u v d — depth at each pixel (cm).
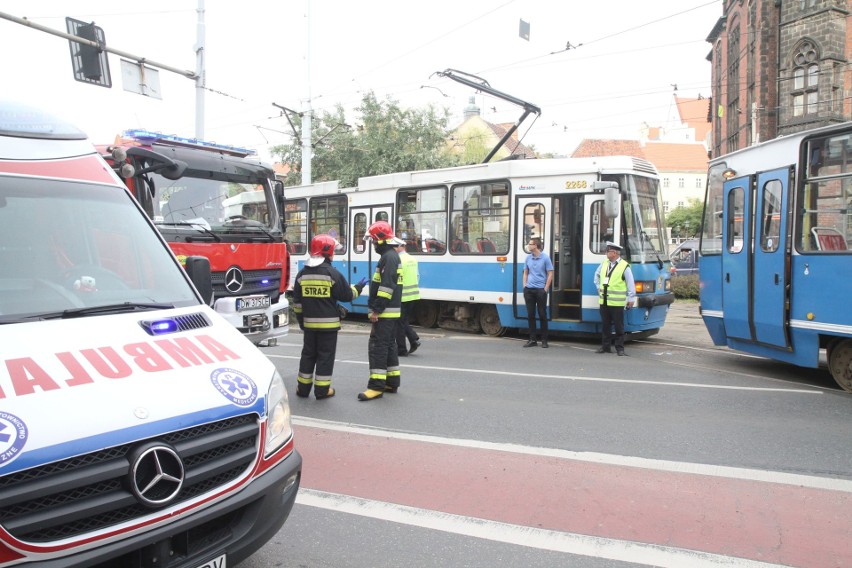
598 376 864
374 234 746
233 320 797
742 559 363
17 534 222
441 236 1341
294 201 1688
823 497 447
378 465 520
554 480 484
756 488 464
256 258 840
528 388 792
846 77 2461
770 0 2630
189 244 764
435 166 2738
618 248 1044
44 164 380
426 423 639
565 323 1166
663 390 777
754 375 873
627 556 368
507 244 1227
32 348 279
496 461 527
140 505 250
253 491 290
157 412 266
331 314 739
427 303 1437
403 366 947
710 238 988
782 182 822
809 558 363
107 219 383
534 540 389
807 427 615
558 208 1172
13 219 347
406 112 2827
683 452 544
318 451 557
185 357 308
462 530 404
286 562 364
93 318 318
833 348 782
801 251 795
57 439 237
